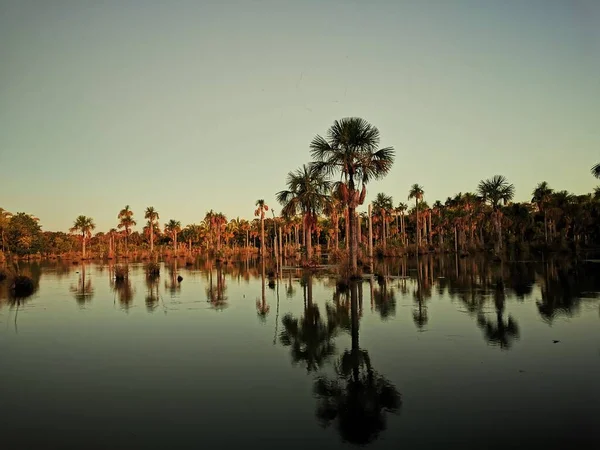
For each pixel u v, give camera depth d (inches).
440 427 226.8
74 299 802.8
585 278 908.0
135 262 2628.0
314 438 217.8
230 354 384.2
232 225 4207.7
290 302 701.3
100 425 240.1
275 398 274.8
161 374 331.0
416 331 452.1
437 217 3440.0
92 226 3378.4
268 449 206.8
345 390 285.4
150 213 3838.6
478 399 263.6
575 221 2448.3
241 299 755.4
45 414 257.4
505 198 2050.9
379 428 227.0
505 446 205.3
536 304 596.7
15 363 371.2
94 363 366.6
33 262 2696.9
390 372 319.6
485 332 438.3
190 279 1205.1
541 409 247.0
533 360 340.2
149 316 598.5
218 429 230.8
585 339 401.7
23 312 650.8
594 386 281.4
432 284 877.8
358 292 791.1
